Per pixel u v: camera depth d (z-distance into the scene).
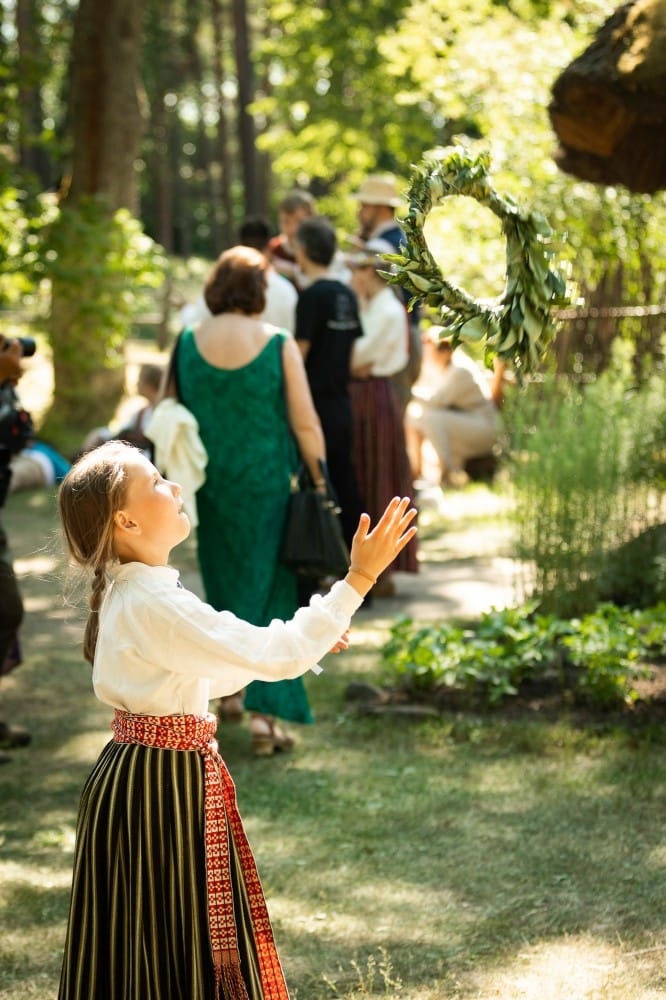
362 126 23.39
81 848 2.48
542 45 11.66
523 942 3.37
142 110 13.77
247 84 24.72
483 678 5.34
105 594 2.52
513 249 2.99
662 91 5.07
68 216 12.58
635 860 3.83
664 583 6.24
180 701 2.45
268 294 7.39
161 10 33.06
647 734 4.85
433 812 4.30
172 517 2.51
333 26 22.80
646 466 6.61
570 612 6.27
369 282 7.59
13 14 16.80
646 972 3.16
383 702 5.45
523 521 6.43
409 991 3.14
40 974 3.34
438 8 13.62
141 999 2.42
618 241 9.64
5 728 5.16
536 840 4.02
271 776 4.75
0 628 4.95
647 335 9.13
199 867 2.43
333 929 3.51
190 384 5.03
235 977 2.41
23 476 10.95
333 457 6.94
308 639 2.44
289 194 8.67
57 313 13.18
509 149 10.73
